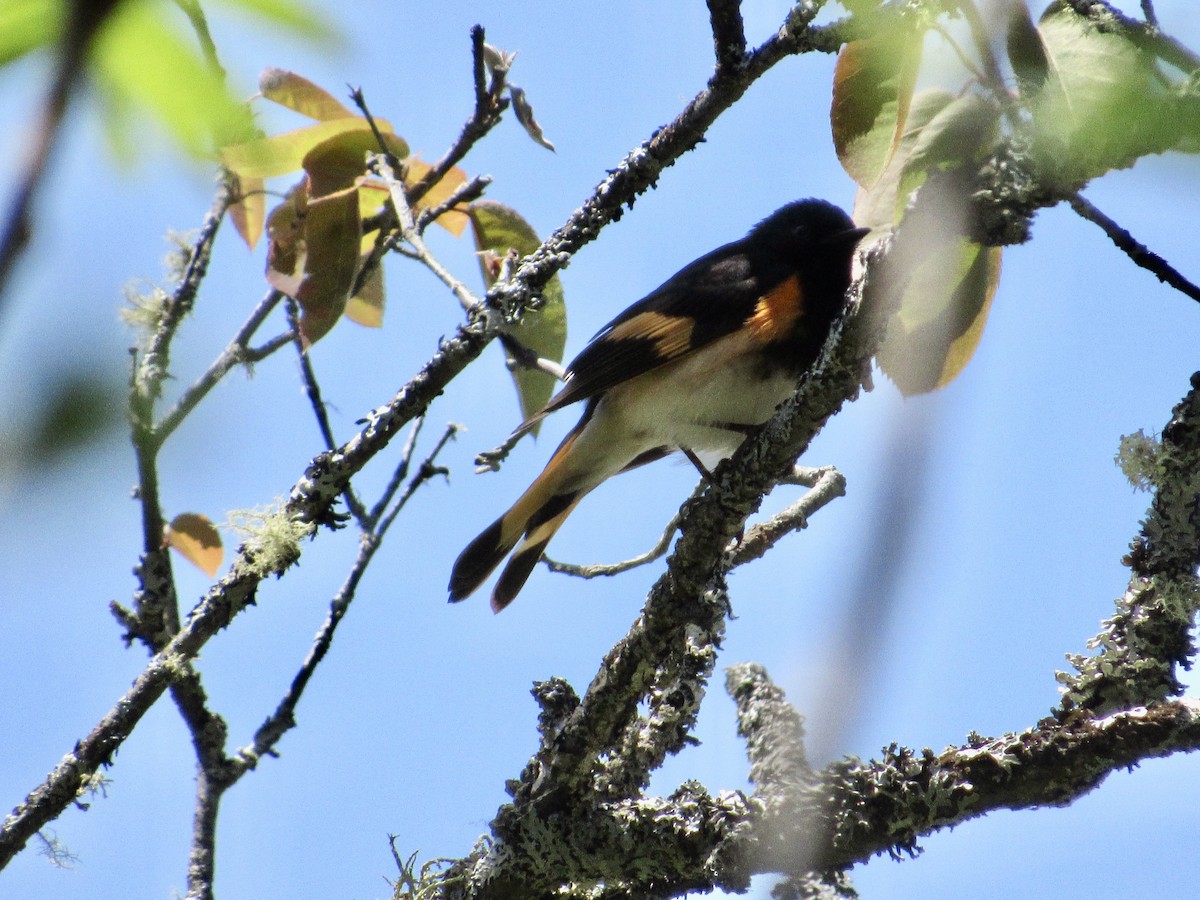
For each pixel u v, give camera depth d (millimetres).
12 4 1144
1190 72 1785
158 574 7812
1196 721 5262
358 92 7113
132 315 6859
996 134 4156
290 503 7258
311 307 7234
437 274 7266
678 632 6406
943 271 5172
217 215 7449
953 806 5375
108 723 6824
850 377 5695
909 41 4676
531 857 6262
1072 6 3768
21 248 1013
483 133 7586
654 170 7180
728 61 6617
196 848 7328
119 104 1310
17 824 6633
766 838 5613
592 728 6344
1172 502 5738
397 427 7266
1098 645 5766
